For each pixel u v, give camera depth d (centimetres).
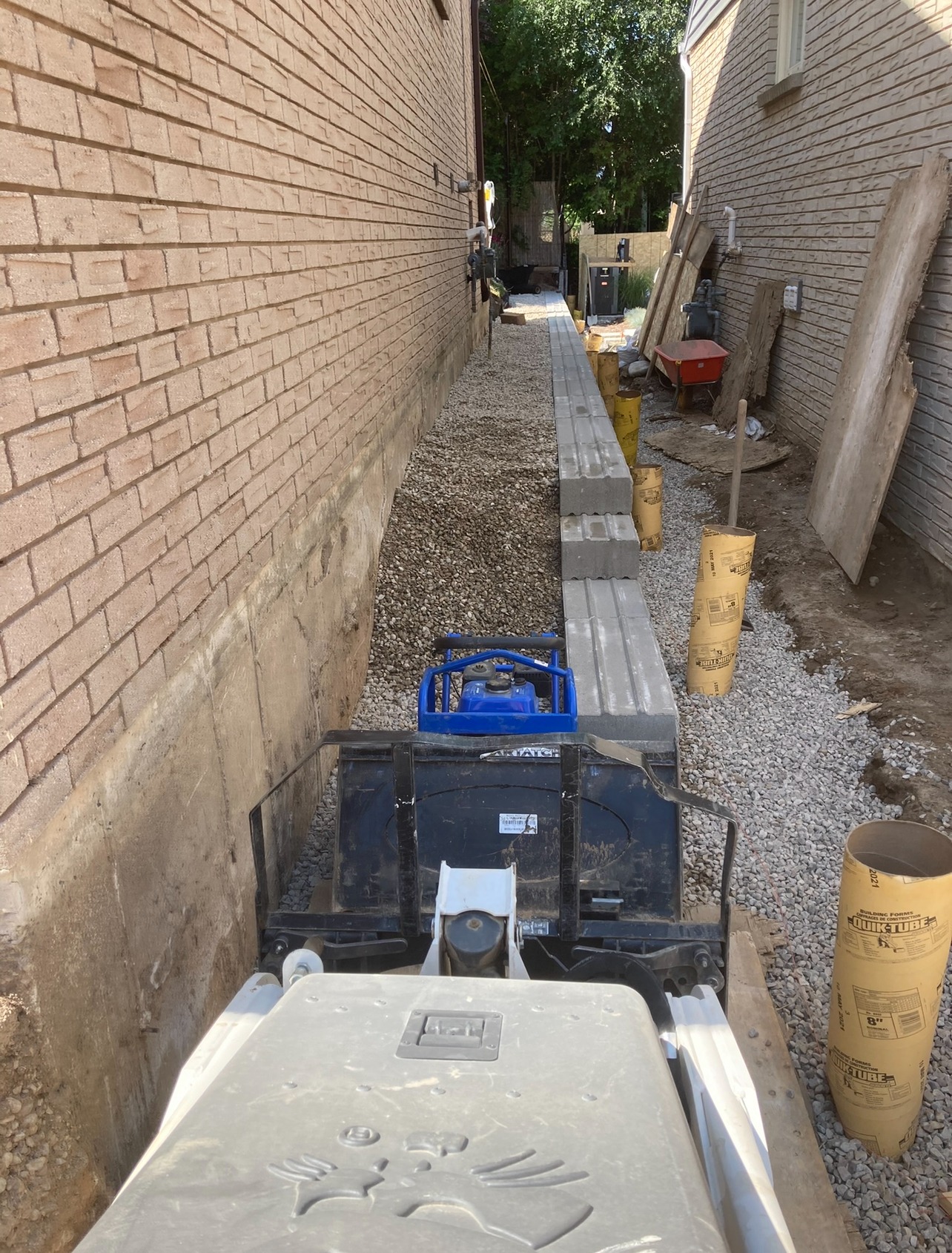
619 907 288
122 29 231
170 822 250
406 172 745
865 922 260
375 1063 125
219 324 301
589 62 2836
